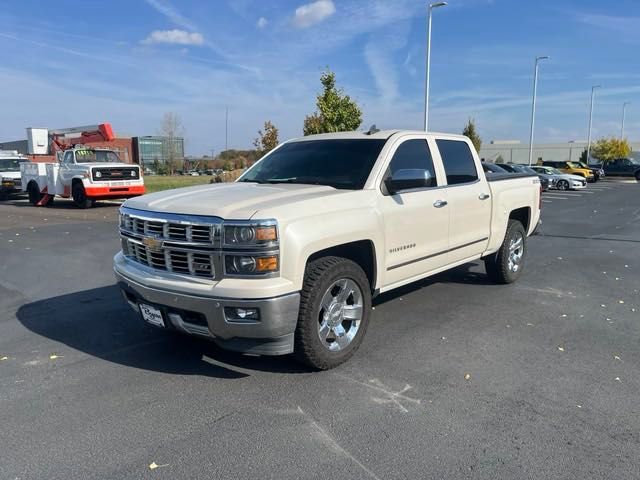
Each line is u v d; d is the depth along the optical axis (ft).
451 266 19.08
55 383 13.20
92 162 63.00
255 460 9.92
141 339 16.31
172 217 12.89
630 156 226.99
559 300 20.70
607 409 11.84
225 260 12.14
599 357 14.85
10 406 12.01
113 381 13.30
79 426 11.13
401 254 16.05
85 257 30.01
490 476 9.43
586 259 29.73
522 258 23.82
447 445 10.38
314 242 12.73
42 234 39.52
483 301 20.45
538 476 9.43
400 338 16.29
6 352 15.28
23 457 10.02
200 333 12.82
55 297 21.27
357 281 14.19
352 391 12.71
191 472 9.57
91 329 17.26
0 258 29.78
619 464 9.78
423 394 12.55
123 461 9.90
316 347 13.20
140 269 14.02
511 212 22.91
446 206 17.87
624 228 44.98
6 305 20.17
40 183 67.36
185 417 11.50
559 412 11.69
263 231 11.93
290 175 16.76
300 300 12.79
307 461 9.88
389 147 16.34
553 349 15.44
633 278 24.76
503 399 12.29
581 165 150.82
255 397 12.42
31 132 78.43
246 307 11.92
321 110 67.77
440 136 18.93
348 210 14.05
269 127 91.50
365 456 10.03
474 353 15.11
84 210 60.70
